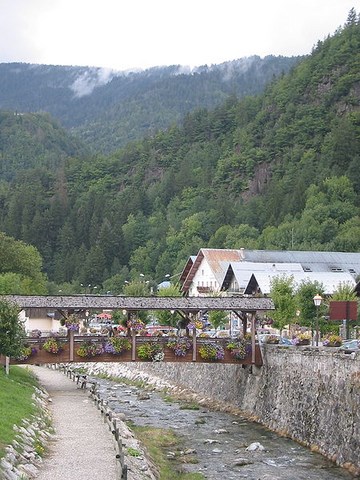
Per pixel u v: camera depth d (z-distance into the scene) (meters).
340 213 195.75
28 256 135.75
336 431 46.84
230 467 43.69
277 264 121.56
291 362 57.56
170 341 65.75
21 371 72.12
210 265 136.50
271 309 66.38
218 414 65.56
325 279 110.12
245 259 133.88
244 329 69.06
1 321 59.78
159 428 56.97
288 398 56.59
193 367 79.62
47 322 120.12
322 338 73.25
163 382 85.50
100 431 43.25
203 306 65.81
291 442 52.06
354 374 45.59
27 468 30.58
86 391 66.12
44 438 39.19
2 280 114.19
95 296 66.44
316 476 41.44
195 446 50.16
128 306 65.12
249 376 66.31
